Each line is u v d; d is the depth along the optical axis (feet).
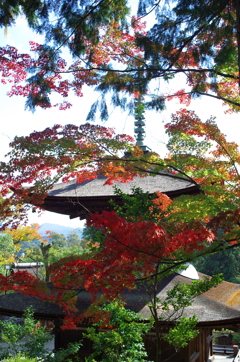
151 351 37.47
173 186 42.47
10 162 23.68
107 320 29.40
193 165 26.04
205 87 29.07
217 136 26.71
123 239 17.90
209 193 24.11
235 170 26.94
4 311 39.78
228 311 34.81
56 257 74.49
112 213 17.74
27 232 78.18
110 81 28.14
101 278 20.33
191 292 28.84
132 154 27.14
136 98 29.25
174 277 41.81
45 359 31.71
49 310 37.83
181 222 23.39
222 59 26.00
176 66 29.27
